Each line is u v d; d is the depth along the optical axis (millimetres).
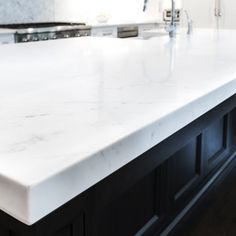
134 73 1357
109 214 1060
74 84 1174
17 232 671
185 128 1084
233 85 1241
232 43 2416
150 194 1292
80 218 760
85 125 772
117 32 5281
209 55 1823
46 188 554
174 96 1010
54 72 1376
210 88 1102
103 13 5531
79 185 614
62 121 800
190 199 1624
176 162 1456
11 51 1940
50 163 594
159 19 6219
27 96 1021
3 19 4445
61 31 4316
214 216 1721
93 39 2672
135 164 870
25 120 807
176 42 2514
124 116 834
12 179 546
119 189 830
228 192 1908
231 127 2020
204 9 5648
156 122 812
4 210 568
